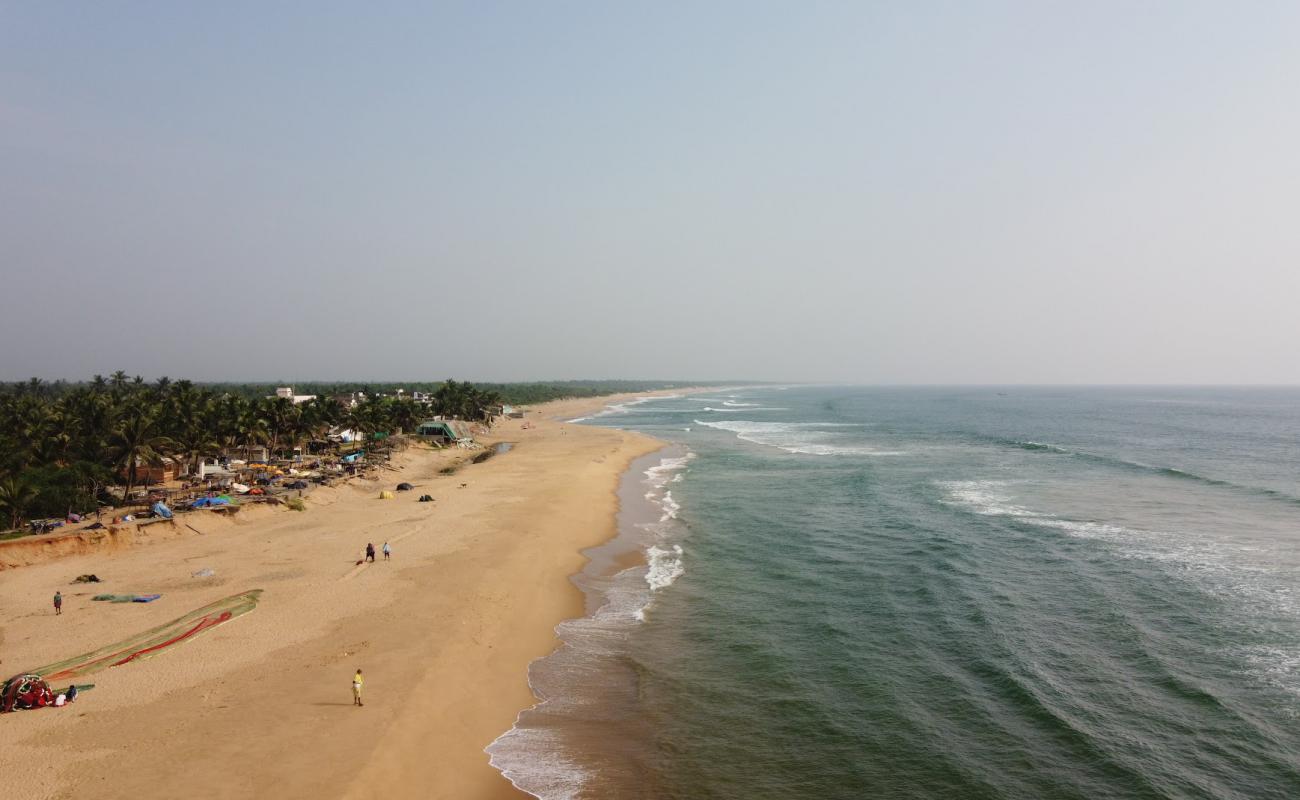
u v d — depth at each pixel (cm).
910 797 2058
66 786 1972
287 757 2131
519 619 3400
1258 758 2219
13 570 4028
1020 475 7944
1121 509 5928
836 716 2533
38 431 6297
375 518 5550
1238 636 3147
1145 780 2117
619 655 3077
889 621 3434
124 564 4203
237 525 5275
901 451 10606
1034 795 2059
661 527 5481
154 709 2423
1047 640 3158
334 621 3272
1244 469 8362
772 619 3488
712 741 2377
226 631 3136
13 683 2445
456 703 2556
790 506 6262
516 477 7775
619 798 2064
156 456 5934
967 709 2570
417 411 11969
